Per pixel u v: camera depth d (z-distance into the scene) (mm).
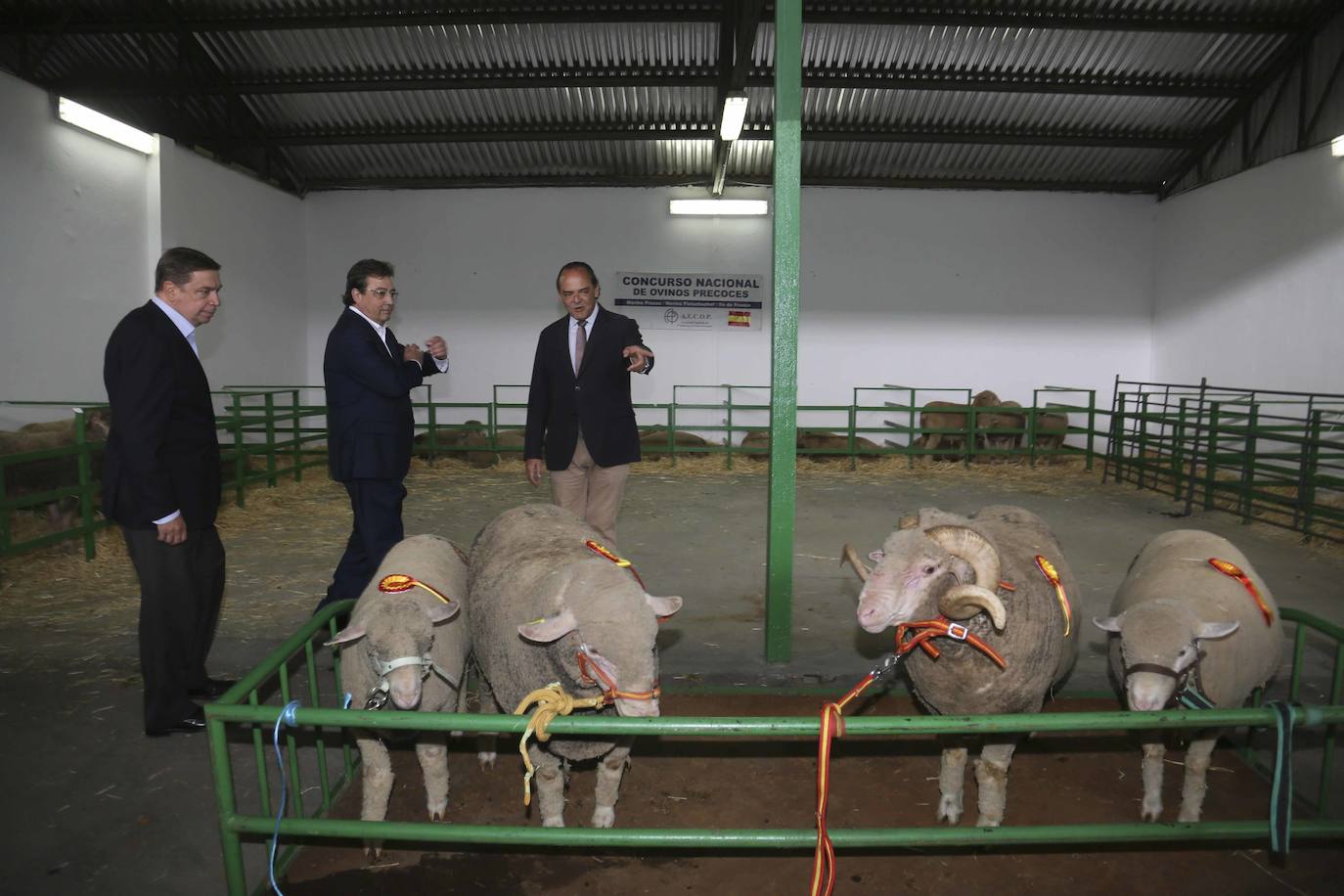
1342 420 9289
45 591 5770
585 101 11117
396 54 10352
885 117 11477
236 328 11211
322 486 9969
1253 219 10883
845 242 13023
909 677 3062
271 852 2318
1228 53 10305
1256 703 3568
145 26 9570
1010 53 10383
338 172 12633
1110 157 12344
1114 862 2814
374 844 2814
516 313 13062
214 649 4656
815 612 5398
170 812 3057
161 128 11211
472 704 4066
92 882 2680
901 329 13148
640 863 2809
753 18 8281
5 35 9602
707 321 13086
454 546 3650
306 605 5465
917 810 3111
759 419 13258
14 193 7750
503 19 9633
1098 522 8195
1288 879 2730
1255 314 10875
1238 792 3250
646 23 9859
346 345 4078
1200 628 2826
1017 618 2816
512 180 12695
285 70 10555
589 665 2520
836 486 10445
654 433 12805
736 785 3271
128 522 3307
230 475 9672
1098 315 13156
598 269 12977
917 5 9664
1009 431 11852
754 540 7441
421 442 12062
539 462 4777
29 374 7945
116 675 4273
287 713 2117
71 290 8430
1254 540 7430
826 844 2135
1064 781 3330
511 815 3090
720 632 4977
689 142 11977
